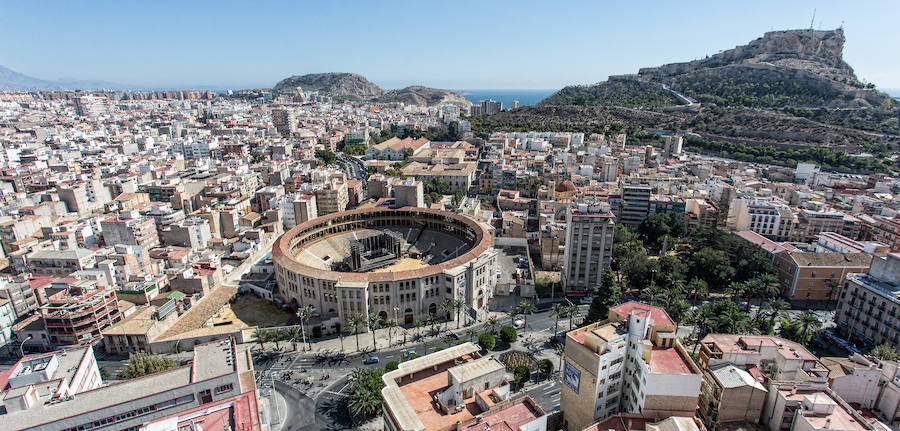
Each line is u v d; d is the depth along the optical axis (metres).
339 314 175.75
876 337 153.75
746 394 102.62
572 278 199.75
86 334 161.50
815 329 166.50
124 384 105.25
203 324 173.75
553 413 120.94
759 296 184.88
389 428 96.81
